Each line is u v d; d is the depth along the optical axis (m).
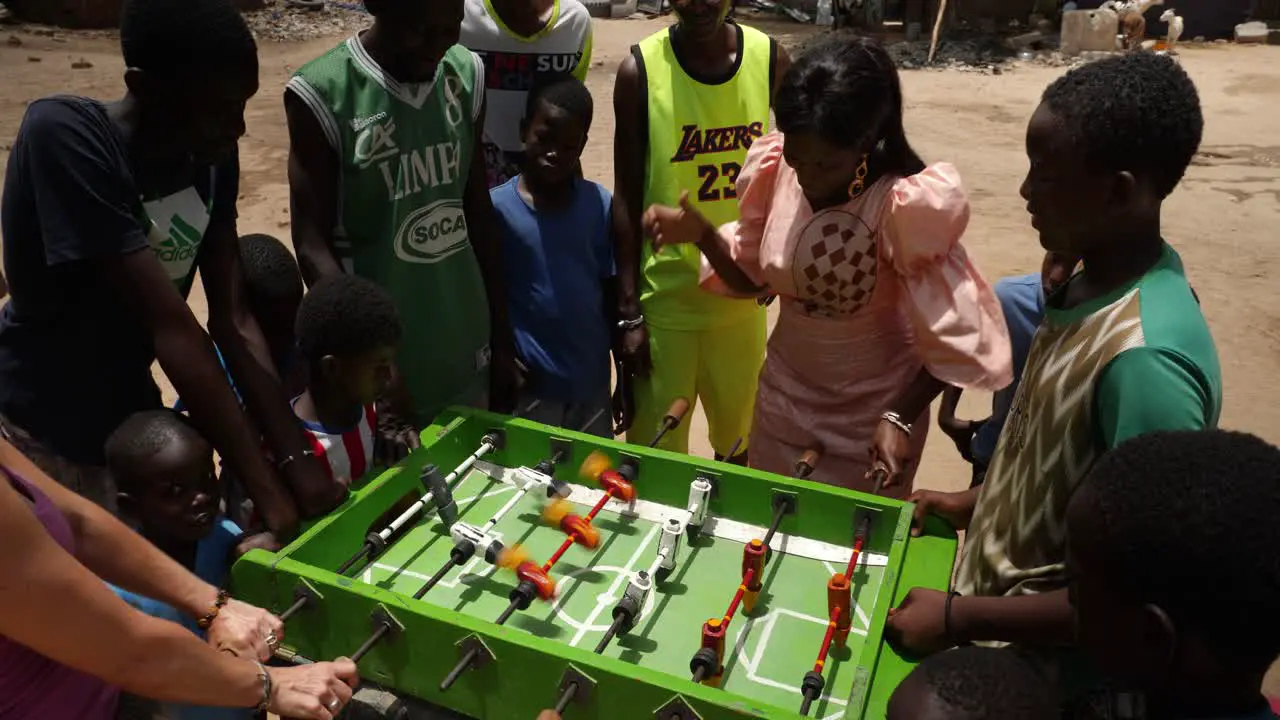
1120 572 1.25
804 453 2.70
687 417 3.64
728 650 2.05
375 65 2.71
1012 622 1.82
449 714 2.01
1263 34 14.50
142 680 1.53
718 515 2.46
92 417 2.39
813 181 2.51
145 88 2.15
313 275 2.73
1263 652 1.20
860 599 2.18
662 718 1.77
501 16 3.48
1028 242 7.15
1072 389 1.77
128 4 2.10
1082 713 1.50
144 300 2.20
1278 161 9.22
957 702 1.36
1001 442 2.07
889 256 2.55
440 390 3.09
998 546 1.98
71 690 1.68
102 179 2.13
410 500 2.52
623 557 2.33
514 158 3.68
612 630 1.98
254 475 2.28
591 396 3.48
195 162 2.32
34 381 2.36
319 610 2.04
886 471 2.49
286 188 7.98
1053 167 1.75
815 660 2.03
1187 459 1.24
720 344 3.60
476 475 2.66
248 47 2.16
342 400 2.47
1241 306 6.22
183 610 1.89
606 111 10.57
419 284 2.95
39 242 2.21
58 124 2.10
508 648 1.85
